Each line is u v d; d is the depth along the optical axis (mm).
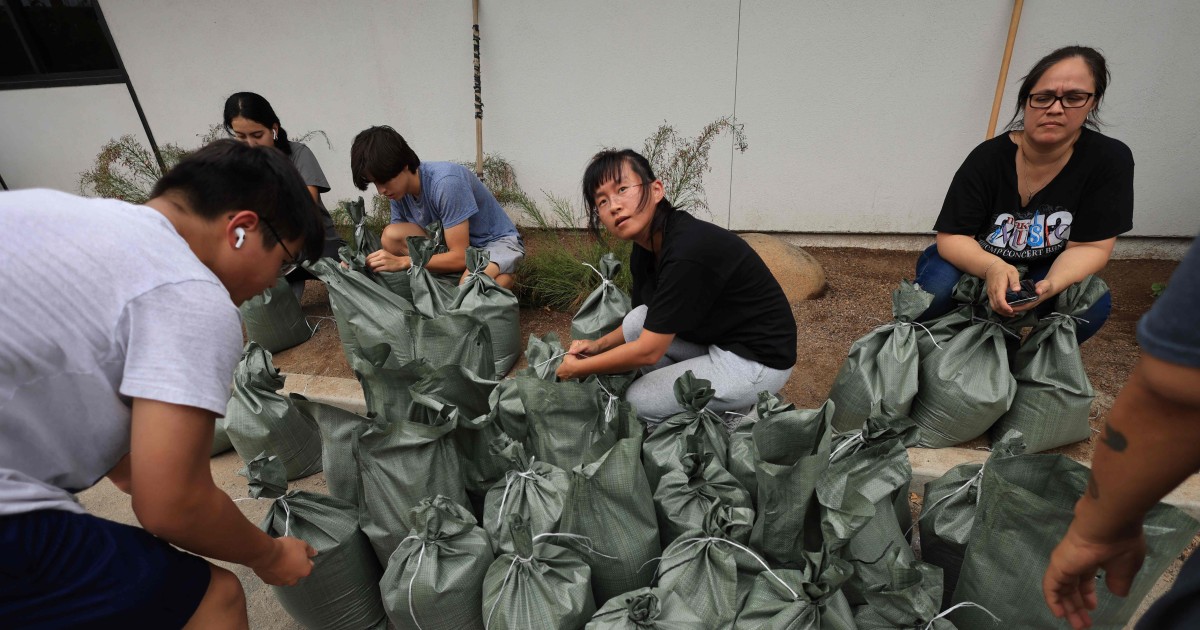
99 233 985
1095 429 2461
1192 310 632
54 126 6055
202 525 1084
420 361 2002
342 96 5262
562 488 1795
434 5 4738
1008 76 3949
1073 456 2320
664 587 1551
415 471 1772
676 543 1625
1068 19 3734
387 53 5000
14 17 5609
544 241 4328
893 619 1455
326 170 5602
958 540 1674
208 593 1258
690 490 1790
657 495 1842
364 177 3068
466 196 3250
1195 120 3742
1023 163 2275
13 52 5820
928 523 1766
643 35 4457
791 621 1373
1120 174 2152
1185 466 735
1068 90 1971
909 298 2334
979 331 2307
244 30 5164
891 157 4371
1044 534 1354
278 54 5203
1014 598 1424
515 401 2135
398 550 1674
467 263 3117
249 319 3402
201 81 5453
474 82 4781
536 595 1526
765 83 4375
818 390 2867
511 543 1654
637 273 2416
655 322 2037
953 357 2291
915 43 4012
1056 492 1501
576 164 5039
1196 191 3906
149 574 1139
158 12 5223
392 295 2980
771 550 1600
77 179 6281
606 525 1650
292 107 5402
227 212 1114
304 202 1226
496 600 1529
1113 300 3600
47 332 945
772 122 4480
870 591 1480
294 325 3566
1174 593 788
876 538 1641
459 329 2527
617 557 1664
